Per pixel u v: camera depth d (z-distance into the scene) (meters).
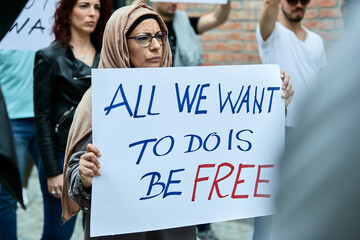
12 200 3.43
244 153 2.21
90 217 2.05
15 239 3.47
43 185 3.18
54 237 3.20
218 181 2.17
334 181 0.94
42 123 3.04
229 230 4.53
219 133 2.17
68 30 3.07
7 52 3.76
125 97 2.02
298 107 1.05
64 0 3.03
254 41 5.94
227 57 6.08
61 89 3.04
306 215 0.95
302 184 0.96
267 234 3.28
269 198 2.24
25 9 3.22
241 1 5.95
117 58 2.17
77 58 3.06
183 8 6.14
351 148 0.94
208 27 4.46
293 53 3.65
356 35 0.99
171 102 2.09
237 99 2.19
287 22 3.72
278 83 2.25
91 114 2.14
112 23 2.19
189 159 2.12
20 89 3.77
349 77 0.97
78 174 2.07
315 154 0.96
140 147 2.05
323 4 5.32
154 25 2.20
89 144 1.99
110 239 2.16
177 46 4.35
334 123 0.96
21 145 3.75
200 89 2.13
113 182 2.02
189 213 2.13
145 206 2.07
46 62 3.01
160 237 2.21
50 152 3.04
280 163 1.03
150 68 2.05
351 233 0.92
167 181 2.10
